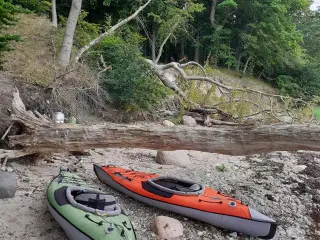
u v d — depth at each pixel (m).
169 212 5.96
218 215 5.48
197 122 13.96
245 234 5.47
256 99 15.09
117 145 6.75
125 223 4.61
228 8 27.05
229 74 26.16
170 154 8.73
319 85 28.08
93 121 11.41
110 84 12.48
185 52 29.28
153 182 6.16
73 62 12.11
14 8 8.05
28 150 6.79
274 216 6.38
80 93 11.62
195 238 5.34
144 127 6.68
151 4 19.83
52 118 9.73
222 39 28.62
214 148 6.59
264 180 8.03
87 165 7.88
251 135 6.36
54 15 15.38
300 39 27.05
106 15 19.36
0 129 7.33
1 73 9.95
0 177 5.88
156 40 22.75
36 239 4.86
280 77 27.86
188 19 23.06
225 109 14.60
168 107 14.45
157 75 14.17
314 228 6.18
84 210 4.72
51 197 5.13
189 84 15.17
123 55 12.91
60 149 6.73
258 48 26.19
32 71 10.68
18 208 5.54
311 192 7.52
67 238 4.94
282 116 13.39
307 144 6.00
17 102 7.67
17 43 12.23
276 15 26.17
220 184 7.55
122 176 6.53
